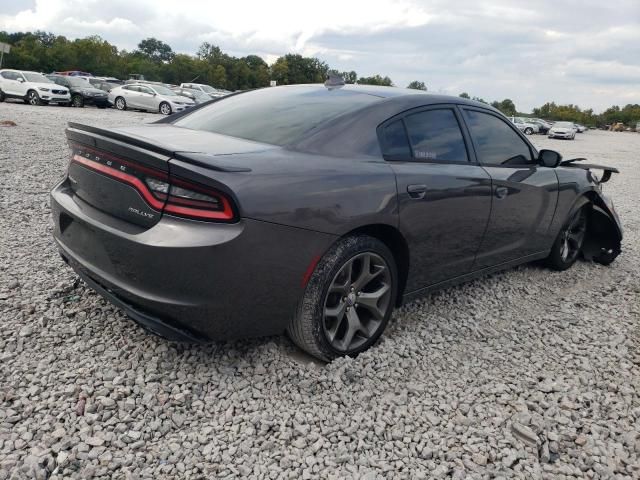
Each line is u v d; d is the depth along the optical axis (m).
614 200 9.94
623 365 3.24
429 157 3.31
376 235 3.08
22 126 12.54
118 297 2.63
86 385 2.56
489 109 3.97
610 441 2.51
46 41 110.44
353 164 2.85
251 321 2.57
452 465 2.28
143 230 2.46
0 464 2.05
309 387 2.71
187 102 25.06
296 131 2.92
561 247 4.89
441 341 3.37
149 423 2.37
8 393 2.46
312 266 2.64
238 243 2.35
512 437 2.48
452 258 3.53
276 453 2.26
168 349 2.92
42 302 3.32
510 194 3.84
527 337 3.56
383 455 2.30
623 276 5.08
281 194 2.47
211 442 2.29
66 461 2.10
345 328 3.01
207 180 2.31
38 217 5.09
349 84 3.72
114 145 2.55
